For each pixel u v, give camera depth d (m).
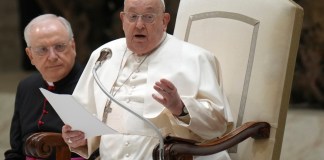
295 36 12.77
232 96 13.13
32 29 14.02
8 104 29.83
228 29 13.53
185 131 12.18
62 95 11.05
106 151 12.65
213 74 12.58
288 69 12.73
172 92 11.12
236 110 13.02
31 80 14.78
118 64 13.12
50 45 13.94
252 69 12.99
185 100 11.66
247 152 12.82
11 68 41.94
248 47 13.12
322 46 28.12
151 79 12.57
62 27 14.08
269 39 12.85
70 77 14.45
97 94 13.07
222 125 12.16
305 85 28.55
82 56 35.38
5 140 25.89
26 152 12.84
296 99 28.80
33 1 40.84
